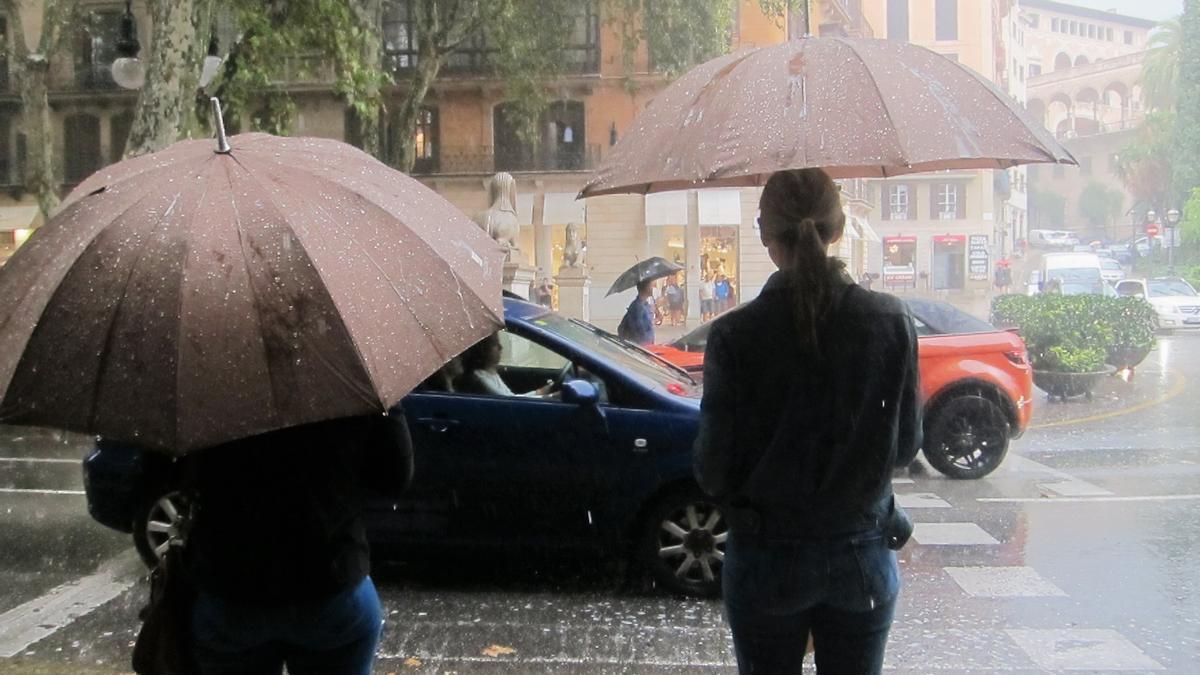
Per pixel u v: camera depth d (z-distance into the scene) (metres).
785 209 2.67
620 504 6.16
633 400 6.25
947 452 10.05
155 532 6.30
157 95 13.58
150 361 2.14
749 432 2.63
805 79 2.81
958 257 55.97
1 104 36.91
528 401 6.22
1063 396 16.56
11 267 2.34
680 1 24.55
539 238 36.25
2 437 13.18
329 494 2.53
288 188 2.41
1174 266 53.06
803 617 2.66
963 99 2.82
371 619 2.68
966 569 6.91
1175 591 6.38
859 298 2.63
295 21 16.45
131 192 2.36
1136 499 9.15
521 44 24.16
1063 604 6.14
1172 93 62.94
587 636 5.57
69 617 6.00
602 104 35.81
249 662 2.62
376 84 16.92
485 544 6.23
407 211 2.56
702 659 5.22
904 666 5.15
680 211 35.25
